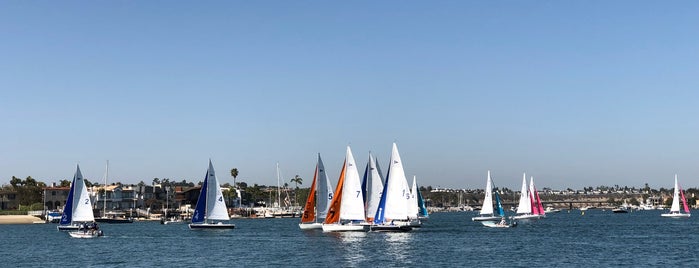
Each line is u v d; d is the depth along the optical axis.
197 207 142.12
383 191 121.06
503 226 172.50
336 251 95.75
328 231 121.25
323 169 133.12
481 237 128.00
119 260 88.50
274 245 107.44
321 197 132.62
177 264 83.44
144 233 147.00
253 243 112.88
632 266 79.50
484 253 94.06
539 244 111.06
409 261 84.00
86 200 143.00
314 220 135.12
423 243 109.12
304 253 93.81
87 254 97.06
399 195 120.81
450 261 84.06
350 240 112.12
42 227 183.62
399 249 98.50
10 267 82.62
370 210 122.62
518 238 126.19
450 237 126.31
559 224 199.75
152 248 106.06
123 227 184.12
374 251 95.56
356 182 118.94
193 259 88.69
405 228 121.19
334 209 121.81
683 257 89.62
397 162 120.81
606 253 95.25
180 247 107.44
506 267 78.62
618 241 119.69
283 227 176.12
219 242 117.06
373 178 122.25
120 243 117.25
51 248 108.00
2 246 113.19
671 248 103.81
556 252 96.44
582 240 122.12
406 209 121.31
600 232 151.00
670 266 79.50
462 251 96.62
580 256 90.88
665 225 191.12
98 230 134.50
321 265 80.62
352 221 121.31
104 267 81.31
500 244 110.12
